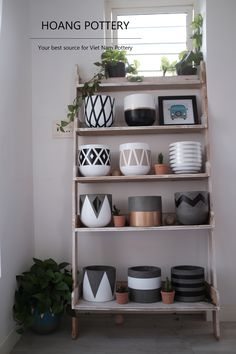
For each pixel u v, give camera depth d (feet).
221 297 7.25
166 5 8.25
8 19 6.39
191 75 7.57
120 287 6.70
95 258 7.61
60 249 7.63
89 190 7.66
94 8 7.82
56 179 7.70
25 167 7.22
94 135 7.70
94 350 6.01
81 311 7.64
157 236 7.58
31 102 7.72
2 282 5.85
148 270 6.94
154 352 5.93
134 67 7.80
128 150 6.84
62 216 7.66
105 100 7.06
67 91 7.76
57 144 7.72
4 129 6.11
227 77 7.38
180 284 6.59
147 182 7.62
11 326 6.20
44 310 6.23
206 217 6.75
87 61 7.76
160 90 7.77
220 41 7.38
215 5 7.41
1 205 5.91
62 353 5.91
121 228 6.55
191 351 5.95
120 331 6.79
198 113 7.65
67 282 6.58
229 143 7.35
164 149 7.66
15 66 6.73
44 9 7.86
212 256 6.75
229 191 7.32
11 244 6.32
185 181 7.59
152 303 6.49
